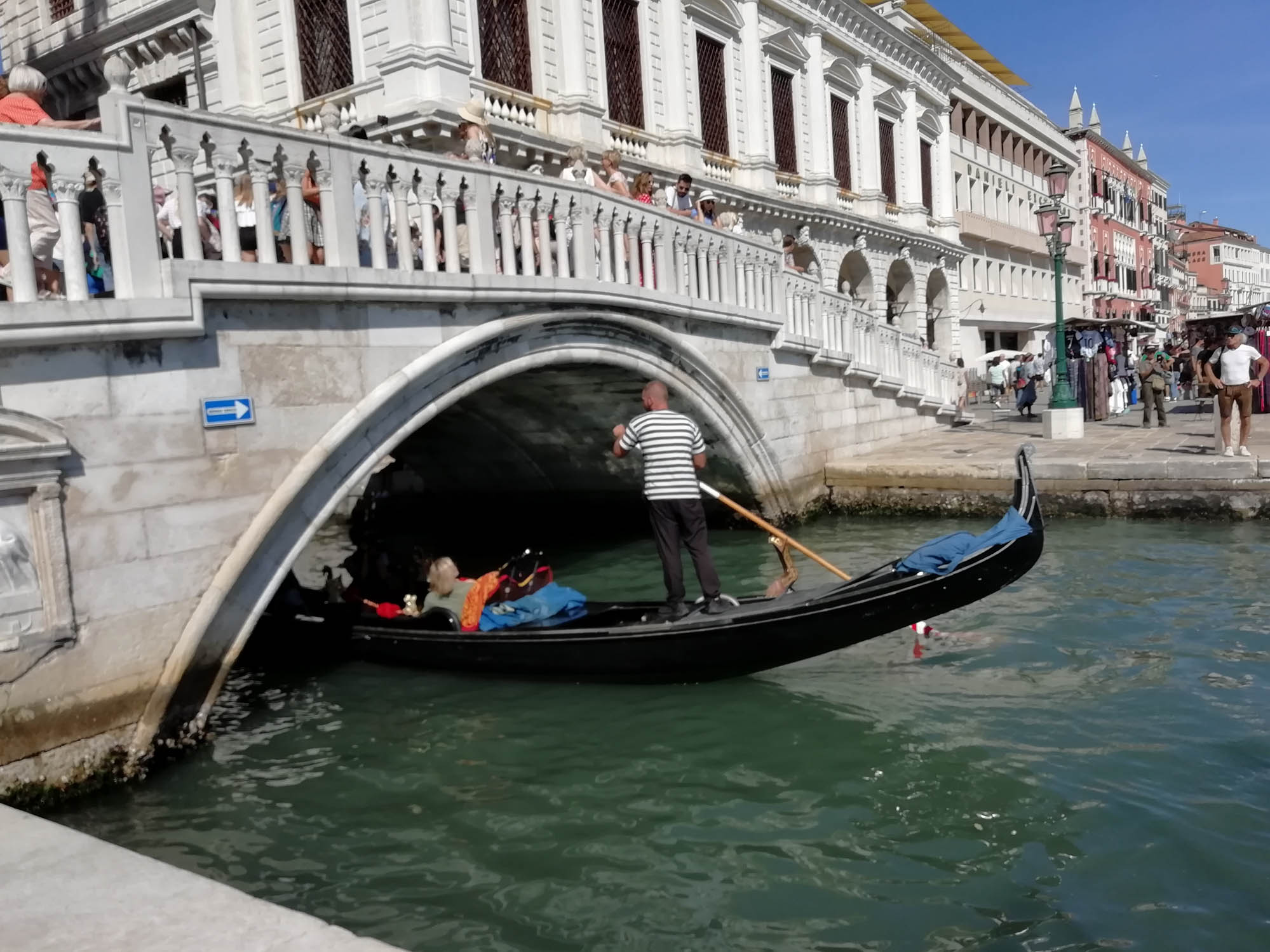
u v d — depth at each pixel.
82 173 4.93
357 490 15.73
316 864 4.41
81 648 5.01
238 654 5.81
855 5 22.09
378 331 6.50
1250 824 4.32
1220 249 88.56
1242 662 6.34
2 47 17.53
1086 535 10.46
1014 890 3.97
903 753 5.32
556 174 14.23
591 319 8.58
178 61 14.96
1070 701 5.86
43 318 4.73
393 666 7.21
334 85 13.58
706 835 4.56
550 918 3.93
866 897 4.00
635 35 16.34
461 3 12.92
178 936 2.47
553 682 6.68
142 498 5.24
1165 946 3.53
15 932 2.51
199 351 5.48
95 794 5.11
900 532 11.66
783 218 19.92
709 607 6.38
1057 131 42.59
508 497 14.30
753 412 11.44
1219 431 11.43
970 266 32.59
